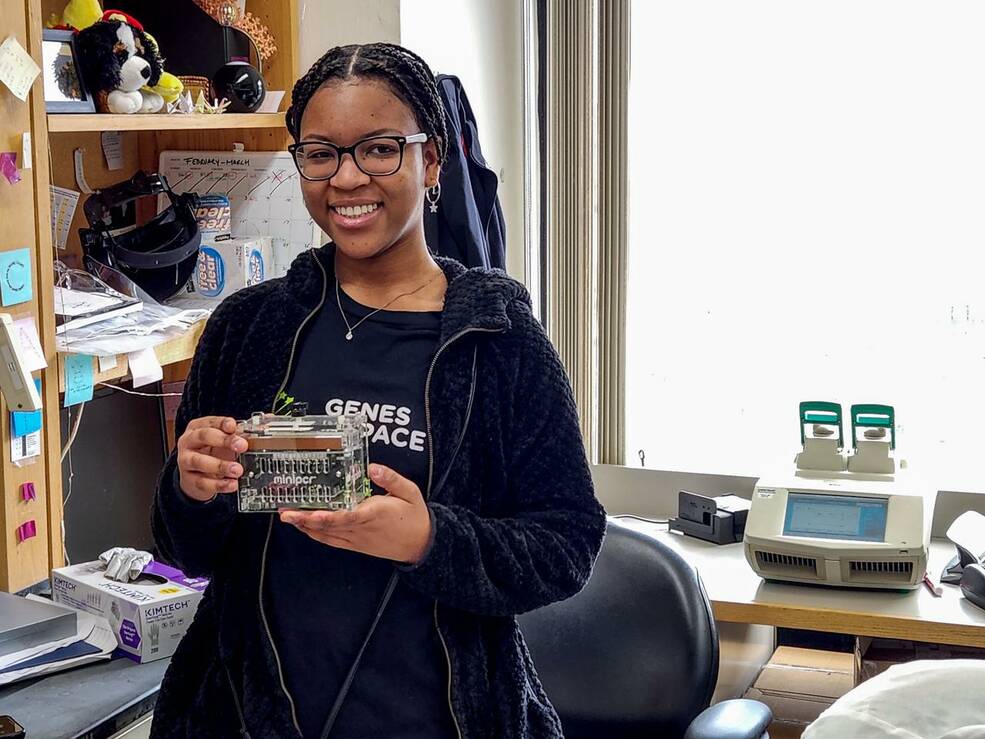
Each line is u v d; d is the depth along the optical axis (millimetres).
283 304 1391
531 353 1370
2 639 1722
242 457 1236
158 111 2264
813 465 2613
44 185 1988
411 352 1352
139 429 2473
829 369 3102
